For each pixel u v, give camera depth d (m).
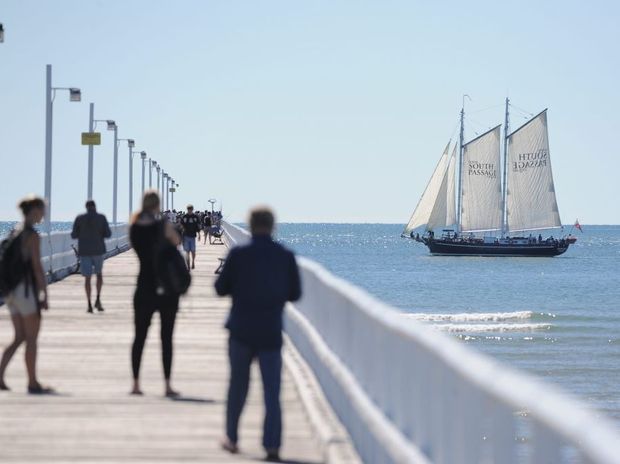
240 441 24.48
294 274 22.45
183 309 58.44
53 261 78.50
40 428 25.80
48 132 98.81
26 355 30.73
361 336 22.39
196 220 91.88
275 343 22.39
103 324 49.91
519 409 10.30
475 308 168.25
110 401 29.61
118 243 125.88
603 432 8.61
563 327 133.75
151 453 23.14
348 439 22.20
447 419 14.02
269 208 22.62
